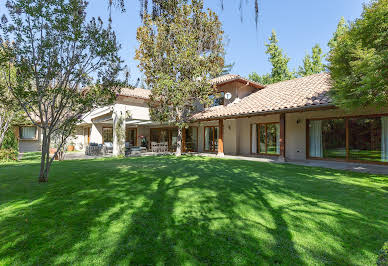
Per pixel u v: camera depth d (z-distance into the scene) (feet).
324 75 64.59
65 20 26.23
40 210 18.79
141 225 15.92
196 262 11.60
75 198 22.16
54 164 48.91
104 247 12.98
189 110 73.36
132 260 11.73
